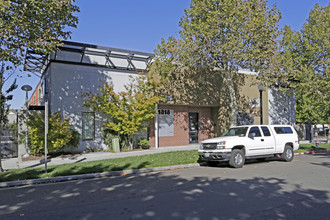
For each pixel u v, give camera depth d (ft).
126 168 33.96
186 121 64.64
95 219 16.05
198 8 47.73
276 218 15.78
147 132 57.52
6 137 46.44
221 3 45.75
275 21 46.75
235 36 45.06
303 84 60.59
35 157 44.21
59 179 28.94
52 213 17.42
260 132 39.86
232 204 18.67
